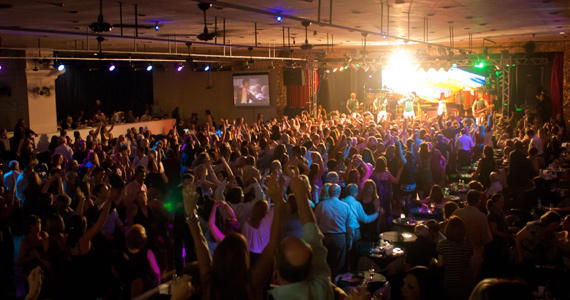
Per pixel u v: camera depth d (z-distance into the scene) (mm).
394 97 23109
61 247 4508
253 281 2369
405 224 7254
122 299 4605
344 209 6336
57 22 10539
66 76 23297
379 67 18766
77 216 4660
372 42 18219
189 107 24266
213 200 6438
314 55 22062
